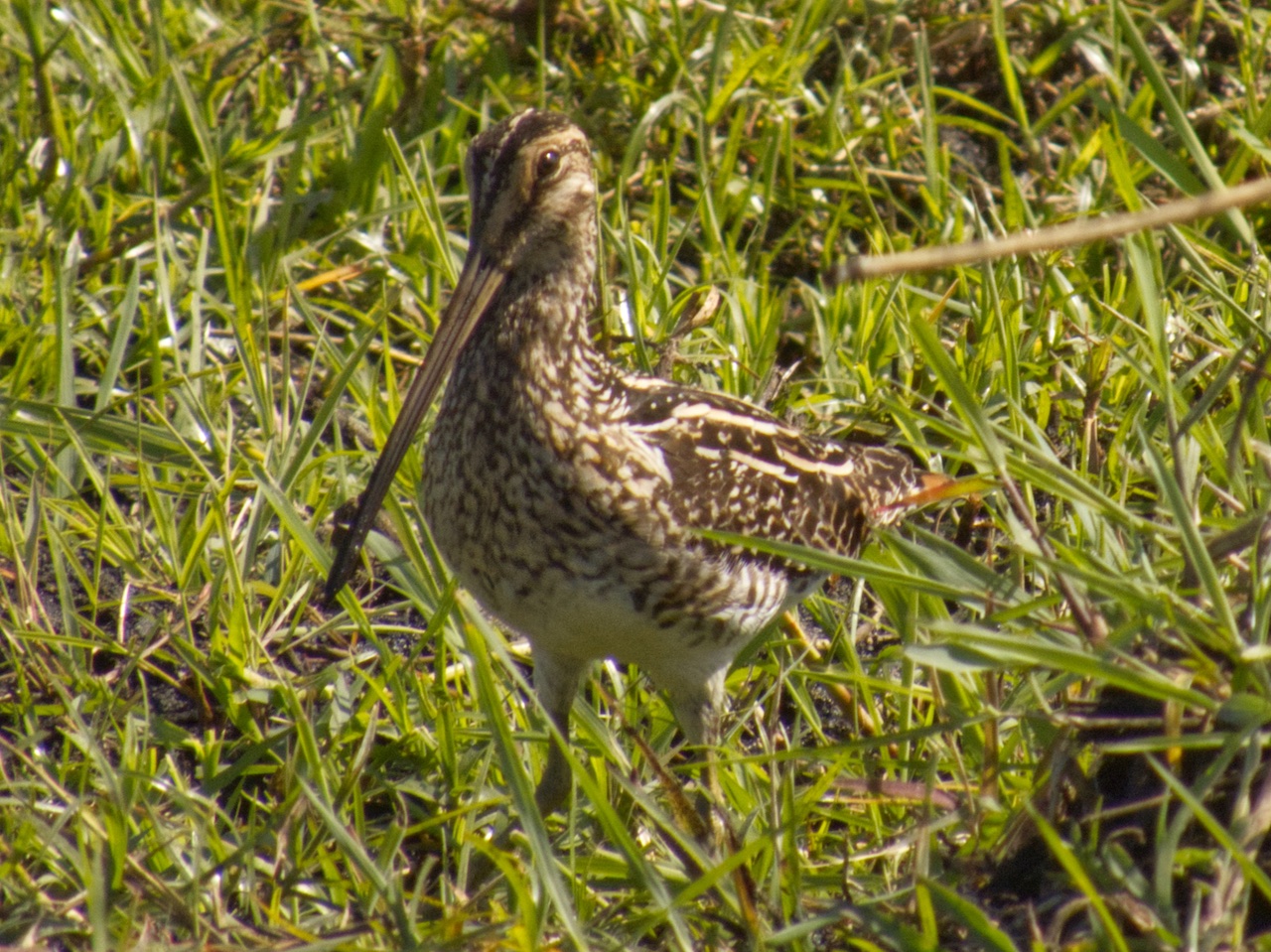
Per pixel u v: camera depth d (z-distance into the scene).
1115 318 10.47
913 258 4.77
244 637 8.59
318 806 6.77
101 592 9.47
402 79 12.34
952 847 6.94
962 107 13.04
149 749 8.16
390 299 10.99
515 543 7.88
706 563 7.95
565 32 12.81
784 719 9.07
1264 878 5.53
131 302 10.29
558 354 7.91
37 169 11.79
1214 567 6.74
